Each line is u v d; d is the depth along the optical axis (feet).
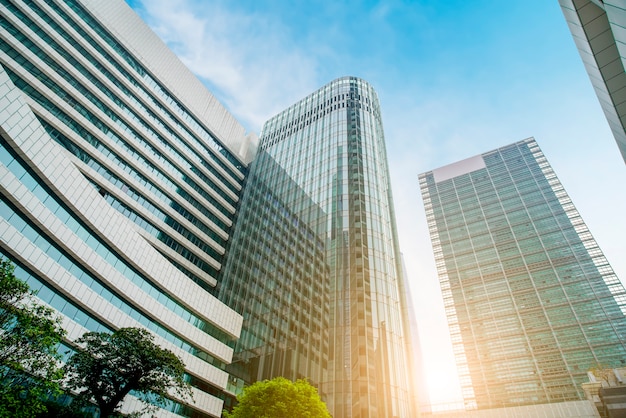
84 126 179.11
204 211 233.76
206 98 283.59
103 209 128.26
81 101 181.06
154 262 146.82
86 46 201.26
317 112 288.92
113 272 127.44
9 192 94.63
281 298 182.60
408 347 158.81
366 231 189.67
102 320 120.37
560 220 471.62
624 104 58.29
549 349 373.61
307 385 102.12
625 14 46.93
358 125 253.44
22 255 96.63
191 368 142.00
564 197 492.54
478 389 377.91
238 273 212.43
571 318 386.11
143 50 239.09
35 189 106.01
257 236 227.61
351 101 276.00
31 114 102.42
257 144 327.67
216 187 254.88
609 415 178.60
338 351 147.64
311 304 169.99
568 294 405.18
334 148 242.78
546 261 442.09
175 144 232.73
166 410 126.82
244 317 186.60
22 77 160.86
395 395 137.28
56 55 179.93
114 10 226.58
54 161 109.91
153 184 206.18
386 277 176.35
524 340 391.86
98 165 181.16
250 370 160.45
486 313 433.48
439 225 555.28
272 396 96.02
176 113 246.68
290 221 218.38
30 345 55.93
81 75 186.09
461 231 530.27
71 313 111.04
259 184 268.21
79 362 73.36
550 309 402.72
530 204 507.30
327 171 229.66
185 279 159.02
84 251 118.01
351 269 173.37
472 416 220.64
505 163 580.30
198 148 255.09
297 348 157.79
